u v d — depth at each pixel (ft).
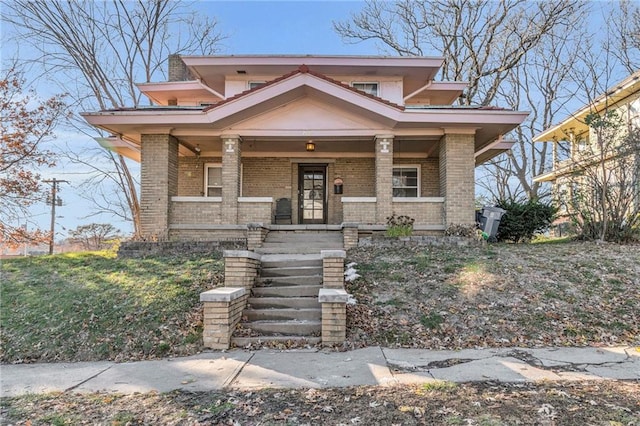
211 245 36.83
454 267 29.94
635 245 36.68
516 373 16.29
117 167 71.67
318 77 39.70
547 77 89.71
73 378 17.48
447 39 83.87
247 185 51.60
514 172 96.12
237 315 23.65
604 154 39.83
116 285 28.99
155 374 17.57
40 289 29.40
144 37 75.10
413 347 20.76
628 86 51.80
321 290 23.80
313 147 46.11
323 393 14.52
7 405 14.29
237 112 40.14
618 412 12.26
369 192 51.37
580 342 20.90
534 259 31.76
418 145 48.19
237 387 15.44
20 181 49.37
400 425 11.78
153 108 42.34
